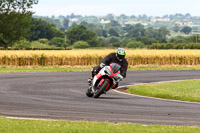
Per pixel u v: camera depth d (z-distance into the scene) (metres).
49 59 125.25
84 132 25.80
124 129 26.95
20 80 70.06
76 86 61.59
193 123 31.27
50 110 36.84
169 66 130.38
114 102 43.62
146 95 52.38
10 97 46.50
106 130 26.39
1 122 29.03
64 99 45.53
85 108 38.53
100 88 45.84
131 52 132.50
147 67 125.12
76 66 123.31
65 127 27.39
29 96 47.78
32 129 26.55
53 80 71.38
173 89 58.41
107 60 45.78
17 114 34.25
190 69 114.06
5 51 125.94
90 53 127.31
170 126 28.84
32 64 124.00
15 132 25.41
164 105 42.03
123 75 45.44
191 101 46.53
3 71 97.00
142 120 32.25
